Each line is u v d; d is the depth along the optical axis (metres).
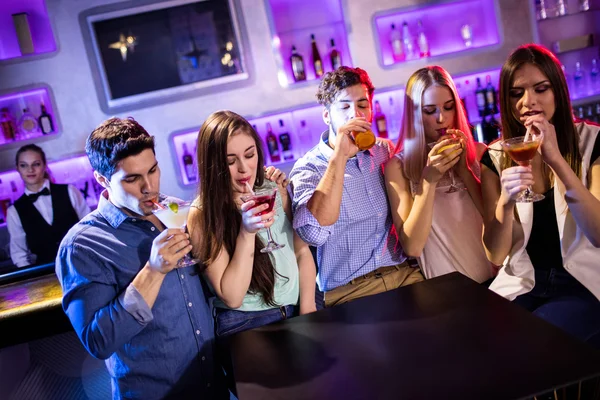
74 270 1.60
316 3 4.43
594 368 1.14
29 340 1.97
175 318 1.70
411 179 2.07
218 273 1.77
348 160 2.10
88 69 4.22
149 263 1.53
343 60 4.50
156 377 1.69
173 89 4.27
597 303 1.77
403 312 1.57
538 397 1.26
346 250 2.08
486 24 4.57
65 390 2.20
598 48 4.71
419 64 4.43
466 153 2.09
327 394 1.23
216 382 1.78
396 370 1.28
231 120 1.77
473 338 1.35
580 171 1.94
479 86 4.59
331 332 1.53
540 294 1.95
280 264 1.90
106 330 1.51
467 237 2.10
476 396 1.12
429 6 4.41
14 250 4.18
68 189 4.19
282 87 4.35
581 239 1.86
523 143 1.69
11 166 4.33
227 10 4.24
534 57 1.90
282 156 4.52
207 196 1.76
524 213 1.91
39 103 4.34
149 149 1.59
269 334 1.58
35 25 4.28
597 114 4.66
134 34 4.21
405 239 1.99
